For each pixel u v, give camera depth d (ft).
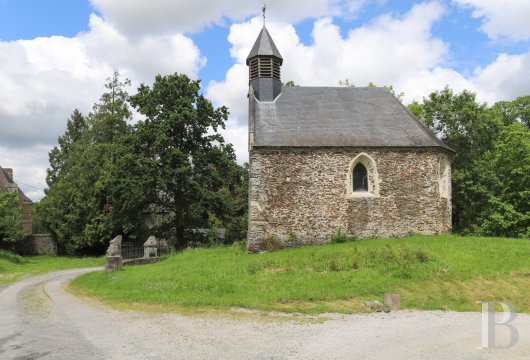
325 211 74.95
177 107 106.93
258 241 73.87
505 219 94.07
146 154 108.37
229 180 116.16
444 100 108.06
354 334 32.71
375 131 79.56
